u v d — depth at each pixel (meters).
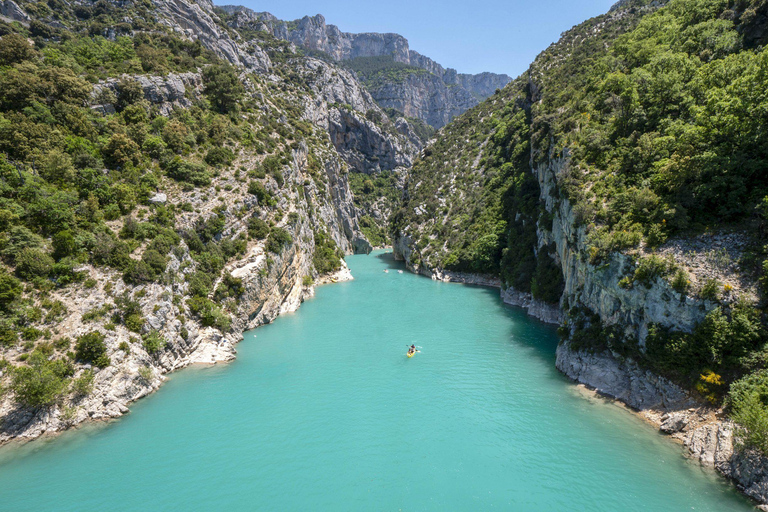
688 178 32.66
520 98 108.12
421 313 60.09
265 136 80.19
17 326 30.16
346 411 31.33
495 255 79.44
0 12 69.69
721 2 51.09
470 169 108.62
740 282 26.14
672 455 24.47
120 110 57.31
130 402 32.53
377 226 170.50
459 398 33.19
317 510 21.11
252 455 25.88
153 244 41.94
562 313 47.69
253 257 54.06
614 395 31.72
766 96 29.30
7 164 36.97
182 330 40.59
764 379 22.53
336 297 71.62
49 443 27.19
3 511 21.03
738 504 20.36
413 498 21.95
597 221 39.25
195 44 84.44
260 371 39.16
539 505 21.22
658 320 29.27
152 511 21.00
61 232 35.47
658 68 46.22
